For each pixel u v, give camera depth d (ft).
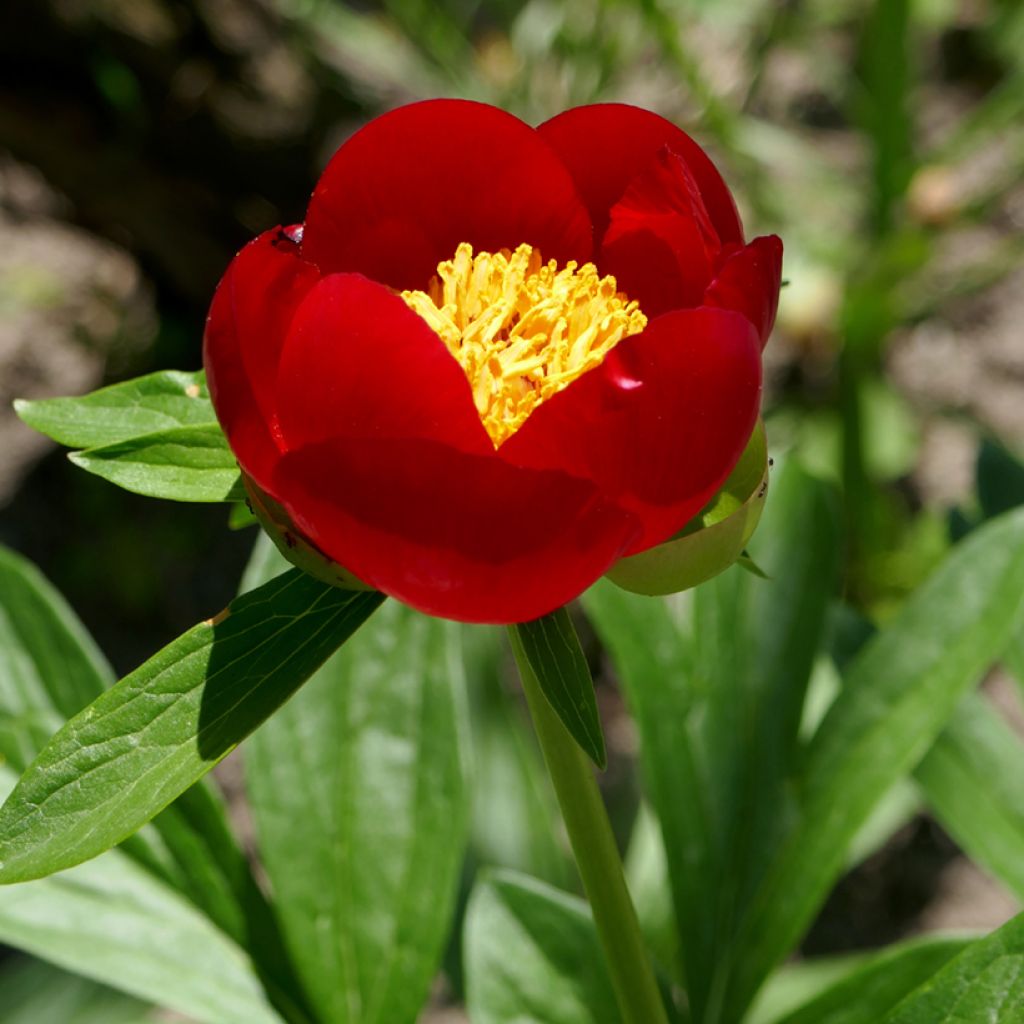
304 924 2.17
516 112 4.19
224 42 4.21
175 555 4.34
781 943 2.20
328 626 1.74
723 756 2.26
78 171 4.33
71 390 4.67
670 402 1.68
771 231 4.32
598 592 2.28
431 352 1.66
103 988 3.05
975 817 2.32
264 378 1.76
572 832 1.87
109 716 1.71
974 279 4.28
